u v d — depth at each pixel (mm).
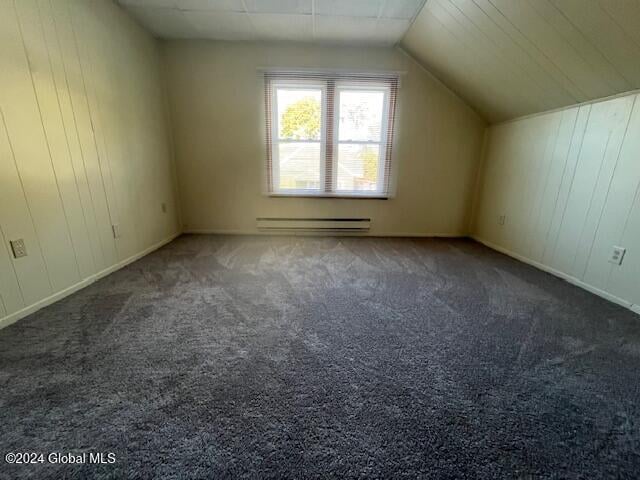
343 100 3516
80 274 2205
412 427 1056
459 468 911
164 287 2223
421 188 3783
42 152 1876
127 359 1394
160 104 3307
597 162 2211
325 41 3242
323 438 1007
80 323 1702
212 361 1395
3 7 1617
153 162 3178
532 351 1507
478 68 2779
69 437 994
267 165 3641
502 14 2049
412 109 3531
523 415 1112
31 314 1794
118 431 1021
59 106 1998
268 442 990
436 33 2715
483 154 3686
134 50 2830
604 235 2156
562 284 2387
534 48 2148
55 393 1178
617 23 1604
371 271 2623
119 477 870
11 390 1186
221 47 3312
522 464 926
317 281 2377
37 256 1858
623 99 2012
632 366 1397
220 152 3604
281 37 3170
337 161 3674
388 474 891
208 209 3803
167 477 874
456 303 2031
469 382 1282
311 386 1244
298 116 3547
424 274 2568
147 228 3074
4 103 1643
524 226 2973
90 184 2289
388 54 3369
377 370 1352
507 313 1899
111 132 2520
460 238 3875
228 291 2168
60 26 1991
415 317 1836
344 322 1766
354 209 3818
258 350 1484
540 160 2768
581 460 942
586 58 1947
